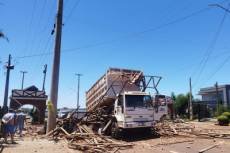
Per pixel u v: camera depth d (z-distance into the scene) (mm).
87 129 24547
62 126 26281
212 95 100125
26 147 18141
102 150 16688
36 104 47281
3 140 20266
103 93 25844
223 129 29297
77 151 16922
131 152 16047
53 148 17891
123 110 21906
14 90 47469
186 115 66188
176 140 20844
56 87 26688
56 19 27281
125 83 25516
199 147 17453
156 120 24500
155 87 25656
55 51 26938
